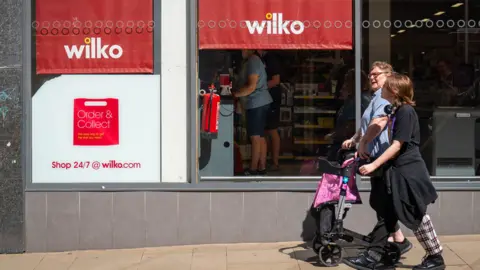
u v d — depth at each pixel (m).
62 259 6.84
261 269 6.32
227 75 7.17
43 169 7.09
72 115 7.07
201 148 7.20
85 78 7.07
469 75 7.42
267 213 7.14
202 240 7.12
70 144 7.09
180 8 7.06
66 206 7.05
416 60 7.34
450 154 7.45
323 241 6.12
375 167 5.64
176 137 7.13
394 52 7.29
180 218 7.11
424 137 7.43
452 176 7.40
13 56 6.94
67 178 7.10
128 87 7.09
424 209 5.67
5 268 6.59
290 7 7.12
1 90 6.95
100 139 7.09
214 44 7.11
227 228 7.13
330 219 6.23
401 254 6.45
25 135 7.01
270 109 7.23
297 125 7.25
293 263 6.46
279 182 7.17
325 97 7.23
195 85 7.08
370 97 7.18
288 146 7.25
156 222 7.10
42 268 6.57
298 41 7.15
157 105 7.10
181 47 7.08
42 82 7.05
